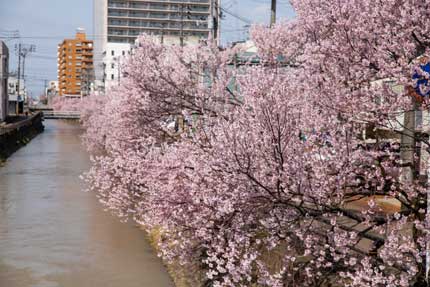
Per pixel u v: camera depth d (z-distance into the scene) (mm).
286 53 14641
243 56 19625
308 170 7203
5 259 14508
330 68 9289
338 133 7527
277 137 7375
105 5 98062
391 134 9016
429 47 8141
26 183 28109
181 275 12109
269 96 7754
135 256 14641
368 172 7453
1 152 41219
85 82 132750
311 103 8289
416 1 8500
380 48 8266
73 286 12461
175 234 9680
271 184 7266
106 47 93938
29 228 17969
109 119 23844
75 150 48156
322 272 7539
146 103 15742
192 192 8148
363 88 8047
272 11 16250
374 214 7367
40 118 89188
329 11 10445
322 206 7070
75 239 16484
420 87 7051
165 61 16781
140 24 95375
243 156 7277
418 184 7582
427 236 6207
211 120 9273
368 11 8945
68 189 26078
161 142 13945
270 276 7129
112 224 18312
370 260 6883
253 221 7738
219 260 7684
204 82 17016
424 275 6641
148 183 10820
